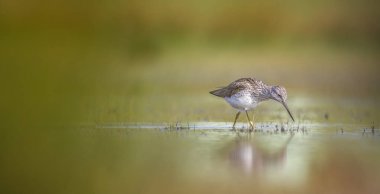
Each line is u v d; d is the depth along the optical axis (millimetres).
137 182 14664
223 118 21781
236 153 16734
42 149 17438
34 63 34812
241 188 14094
